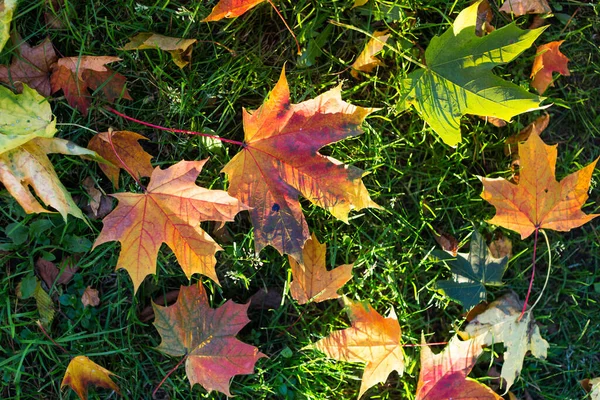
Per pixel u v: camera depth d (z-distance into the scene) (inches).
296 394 34.8
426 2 34.9
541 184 33.1
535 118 35.6
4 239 33.6
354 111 31.5
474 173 35.6
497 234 35.7
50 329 33.9
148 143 34.4
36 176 31.6
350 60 34.9
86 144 34.1
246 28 34.5
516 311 34.9
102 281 34.4
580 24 36.0
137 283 31.7
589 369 36.2
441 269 35.4
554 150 32.8
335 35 34.9
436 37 32.6
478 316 34.6
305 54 34.4
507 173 35.4
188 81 34.1
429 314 35.6
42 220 33.5
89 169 33.9
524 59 35.4
